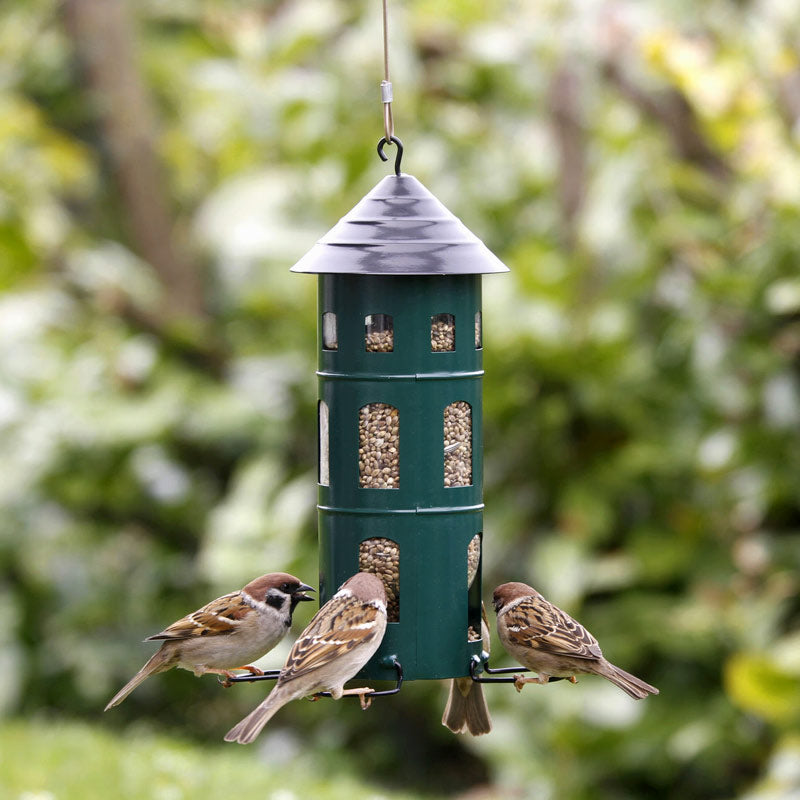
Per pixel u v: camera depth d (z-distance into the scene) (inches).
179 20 701.3
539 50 538.9
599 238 481.7
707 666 481.4
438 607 277.0
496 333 480.4
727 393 471.2
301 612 521.0
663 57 448.8
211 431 578.6
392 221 272.7
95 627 606.2
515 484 502.9
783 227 452.8
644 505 500.1
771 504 477.4
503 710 487.8
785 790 418.3
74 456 585.3
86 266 612.7
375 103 566.3
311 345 566.6
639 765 472.4
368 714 571.8
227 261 636.1
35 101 684.1
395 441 277.0
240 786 427.2
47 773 415.8
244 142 585.9
